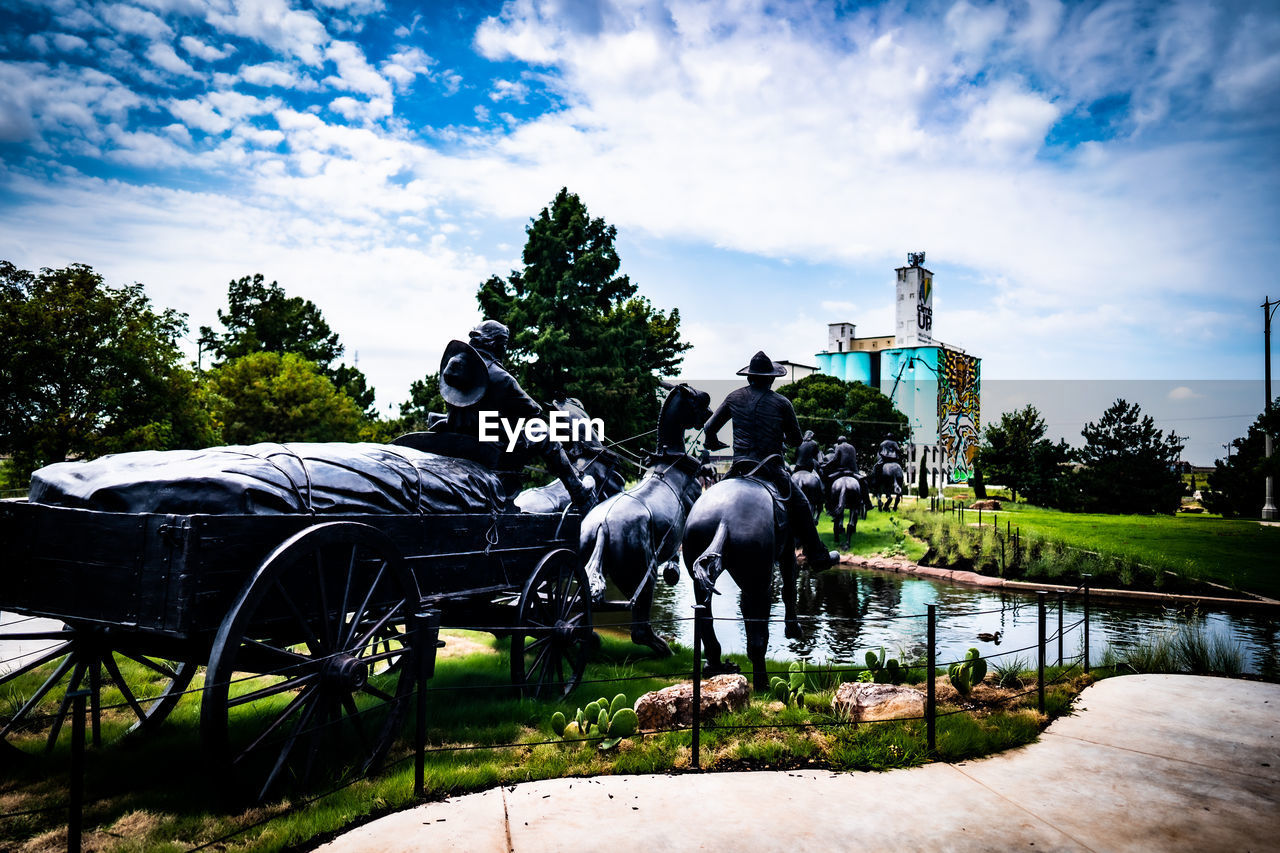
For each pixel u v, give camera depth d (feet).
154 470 15.52
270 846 13.42
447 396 23.58
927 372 327.26
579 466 32.58
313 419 141.38
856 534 92.73
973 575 62.90
